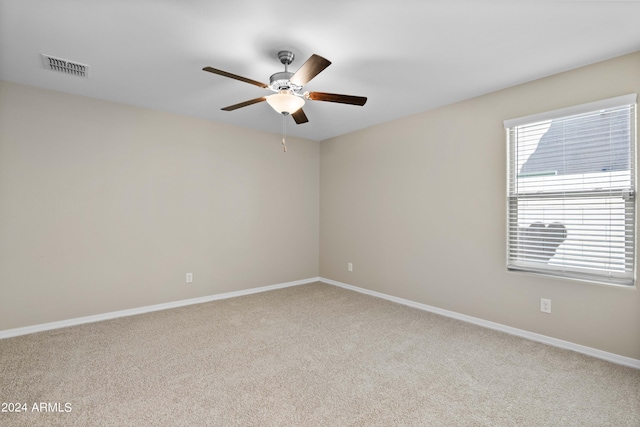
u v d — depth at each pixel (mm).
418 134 3697
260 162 4500
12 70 2611
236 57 2379
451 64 2488
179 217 3803
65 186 3105
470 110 3225
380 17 1888
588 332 2518
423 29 2014
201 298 3975
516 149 2932
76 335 2883
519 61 2439
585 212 2543
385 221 4094
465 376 2203
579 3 1756
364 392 2012
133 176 3484
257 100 2498
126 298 3447
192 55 2354
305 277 5012
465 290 3287
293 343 2736
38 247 2980
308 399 1937
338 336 2887
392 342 2760
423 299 3668
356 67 2535
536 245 2812
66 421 1716
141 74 2674
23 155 2906
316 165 5117
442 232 3479
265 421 1735
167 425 1696
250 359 2439
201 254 3975
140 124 3521
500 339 2818
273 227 4641
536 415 1790
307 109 3562
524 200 2883
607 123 2439
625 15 1858
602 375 2209
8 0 1737
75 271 3160
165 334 2916
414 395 1980
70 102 3117
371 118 3904
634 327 2314
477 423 1725
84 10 1828
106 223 3328
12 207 2861
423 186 3656
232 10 1821
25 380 2111
